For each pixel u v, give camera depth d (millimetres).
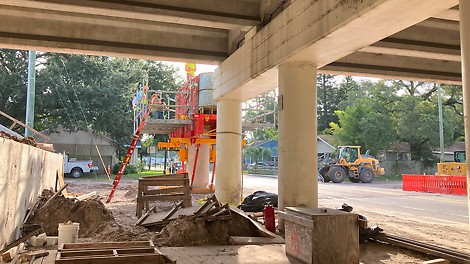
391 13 7523
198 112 19547
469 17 5547
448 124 42219
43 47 12953
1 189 6516
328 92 67250
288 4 10719
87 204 9734
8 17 12555
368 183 32812
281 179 10578
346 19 7930
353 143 45656
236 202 15617
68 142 41875
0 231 6484
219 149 15906
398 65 16266
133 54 13930
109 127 39812
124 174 40750
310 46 9305
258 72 11977
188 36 14742
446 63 17078
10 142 7082
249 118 24125
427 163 45750
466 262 6570
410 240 8055
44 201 9945
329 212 6625
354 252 6441
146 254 6000
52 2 10078
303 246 6543
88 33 13344
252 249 7672
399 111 45125
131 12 10906
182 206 10977
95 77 39656
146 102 19812
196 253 7340
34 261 6453
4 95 36375
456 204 16500
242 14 12023
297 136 10430
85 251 6176
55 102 37219
